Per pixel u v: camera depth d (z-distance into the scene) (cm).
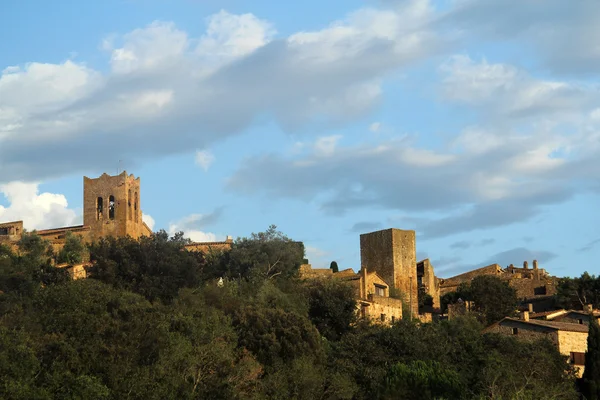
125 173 16525
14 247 15012
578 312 14725
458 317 14250
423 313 17450
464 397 10975
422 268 19300
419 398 10981
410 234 17325
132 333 9831
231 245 15350
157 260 13925
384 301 15250
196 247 16300
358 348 12081
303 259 16612
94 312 10456
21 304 11512
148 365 9519
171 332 10225
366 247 17412
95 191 16550
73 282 11444
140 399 8844
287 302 13238
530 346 12562
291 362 11144
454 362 12194
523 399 10369
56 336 9600
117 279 13538
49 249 15062
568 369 12412
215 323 11012
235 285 13562
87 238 16312
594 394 11744
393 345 12194
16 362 8806
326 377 11088
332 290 14000
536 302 17750
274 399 10138
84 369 9181
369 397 11125
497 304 16688
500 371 11150
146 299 13000
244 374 10356
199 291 13125
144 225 17512
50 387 8700
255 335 11538
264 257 14825
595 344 12056
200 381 9781
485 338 12900
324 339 12638
